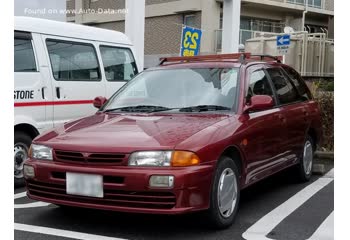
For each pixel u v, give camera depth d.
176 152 3.99
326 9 25.83
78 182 4.14
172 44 21.84
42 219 4.79
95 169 4.07
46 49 6.65
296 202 5.57
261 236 4.33
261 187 6.37
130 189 3.98
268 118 5.31
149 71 5.81
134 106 5.31
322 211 5.20
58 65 6.81
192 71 5.51
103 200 4.08
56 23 6.96
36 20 6.63
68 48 7.04
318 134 6.94
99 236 4.29
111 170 4.02
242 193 6.03
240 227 4.58
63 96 6.82
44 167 4.32
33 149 4.55
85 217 4.84
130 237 4.27
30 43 6.43
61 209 5.13
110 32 8.08
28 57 6.37
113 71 7.89
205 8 20.28
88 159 4.12
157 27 22.44
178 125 4.48
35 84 6.39
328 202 5.59
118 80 7.95
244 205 5.43
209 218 4.29
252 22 23.70
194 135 4.21
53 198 4.34
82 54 7.28
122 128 4.50
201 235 4.33
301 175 6.52
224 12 13.75
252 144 4.89
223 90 5.15
